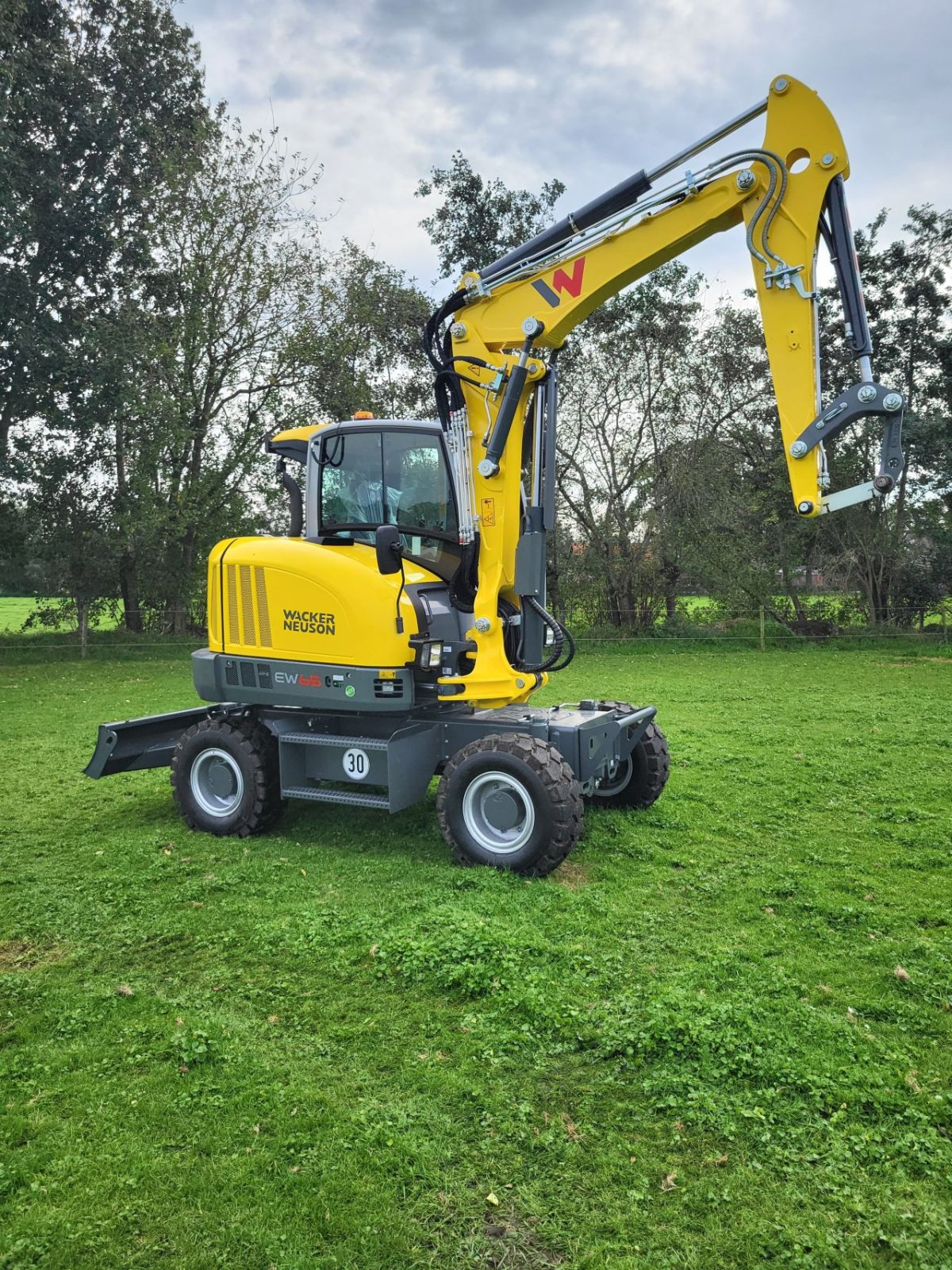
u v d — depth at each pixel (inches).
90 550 827.4
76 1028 149.1
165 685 593.9
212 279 812.0
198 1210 107.1
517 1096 128.3
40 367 735.1
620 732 251.8
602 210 233.9
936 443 820.0
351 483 259.1
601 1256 99.9
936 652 746.8
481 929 178.9
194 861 236.4
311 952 175.9
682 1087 128.8
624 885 214.5
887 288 879.1
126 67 869.2
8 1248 100.9
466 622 258.1
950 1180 110.1
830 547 867.4
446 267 922.1
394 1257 100.0
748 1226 103.7
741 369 850.8
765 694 524.1
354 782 248.4
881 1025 147.9
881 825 262.7
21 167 729.0
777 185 210.5
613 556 866.1
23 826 271.9
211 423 854.5
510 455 245.3
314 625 246.5
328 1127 121.9
